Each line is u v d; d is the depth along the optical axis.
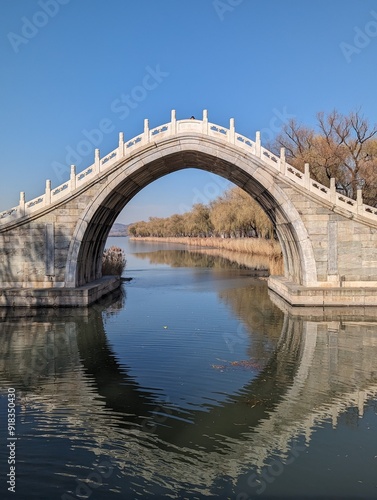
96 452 10.70
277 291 34.22
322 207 28.03
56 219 28.58
